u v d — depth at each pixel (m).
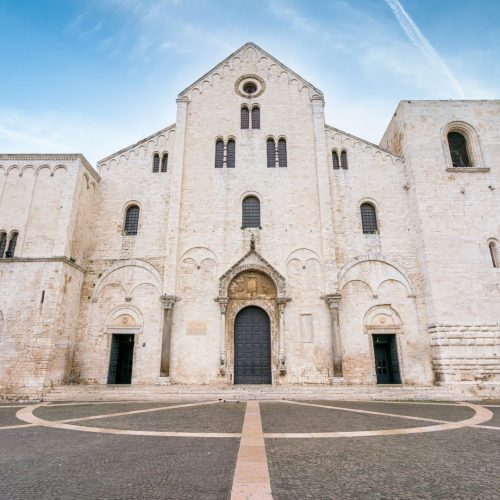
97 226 24.67
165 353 21.25
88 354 22.05
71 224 21.73
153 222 24.55
